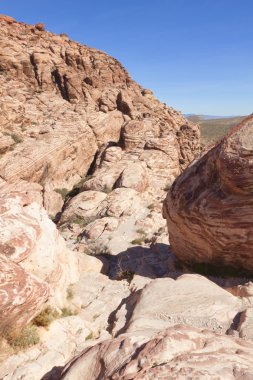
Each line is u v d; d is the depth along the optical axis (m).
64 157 37.12
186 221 12.89
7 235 9.28
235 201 11.41
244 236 11.45
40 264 9.86
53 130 38.34
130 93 53.00
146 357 5.14
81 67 51.38
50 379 7.36
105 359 5.70
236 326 8.56
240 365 4.73
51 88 47.62
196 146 44.47
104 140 43.12
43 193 32.69
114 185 30.72
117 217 24.81
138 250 18.53
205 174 12.88
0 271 8.12
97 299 11.86
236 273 12.25
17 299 7.96
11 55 46.66
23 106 40.06
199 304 9.59
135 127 37.84
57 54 51.38
